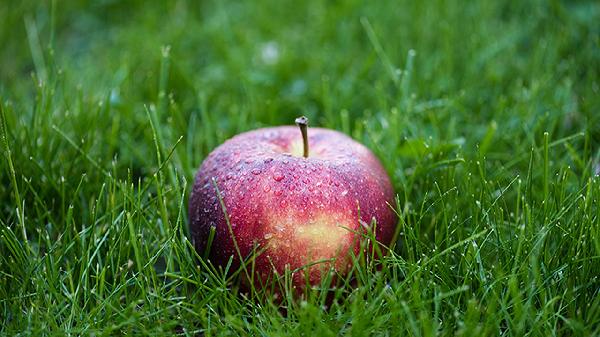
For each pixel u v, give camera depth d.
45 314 0.34
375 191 0.36
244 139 0.38
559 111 0.48
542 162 0.43
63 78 0.47
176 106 0.48
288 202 0.35
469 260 0.36
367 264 0.36
